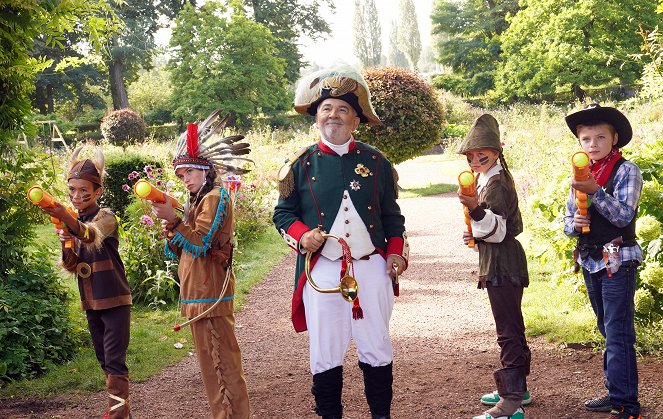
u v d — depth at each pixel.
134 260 7.49
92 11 6.78
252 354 5.75
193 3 48.81
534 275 7.66
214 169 3.73
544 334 5.56
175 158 3.70
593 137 3.68
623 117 3.60
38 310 5.45
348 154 3.72
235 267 9.20
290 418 4.23
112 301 3.91
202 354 3.63
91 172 4.01
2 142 5.90
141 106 55.03
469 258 9.30
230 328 3.65
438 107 16.47
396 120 15.88
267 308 7.34
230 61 43.12
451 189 17.14
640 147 5.92
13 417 4.36
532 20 42.66
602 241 3.68
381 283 3.64
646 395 4.08
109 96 58.59
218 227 3.56
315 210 3.65
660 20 39.16
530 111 31.36
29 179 5.96
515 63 43.69
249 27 44.12
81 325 6.26
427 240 10.84
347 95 3.64
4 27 5.74
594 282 3.81
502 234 3.67
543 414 3.96
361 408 4.34
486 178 3.81
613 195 3.64
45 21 6.09
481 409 4.17
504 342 3.79
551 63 40.97
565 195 6.18
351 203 3.62
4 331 5.06
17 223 5.79
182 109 44.03
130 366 5.43
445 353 5.43
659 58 7.98
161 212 3.45
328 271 3.58
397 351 5.57
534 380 4.55
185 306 3.64
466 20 55.12
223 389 3.61
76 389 4.90
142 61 48.69
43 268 5.92
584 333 5.34
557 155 9.73
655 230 4.82
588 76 40.88
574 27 39.75
